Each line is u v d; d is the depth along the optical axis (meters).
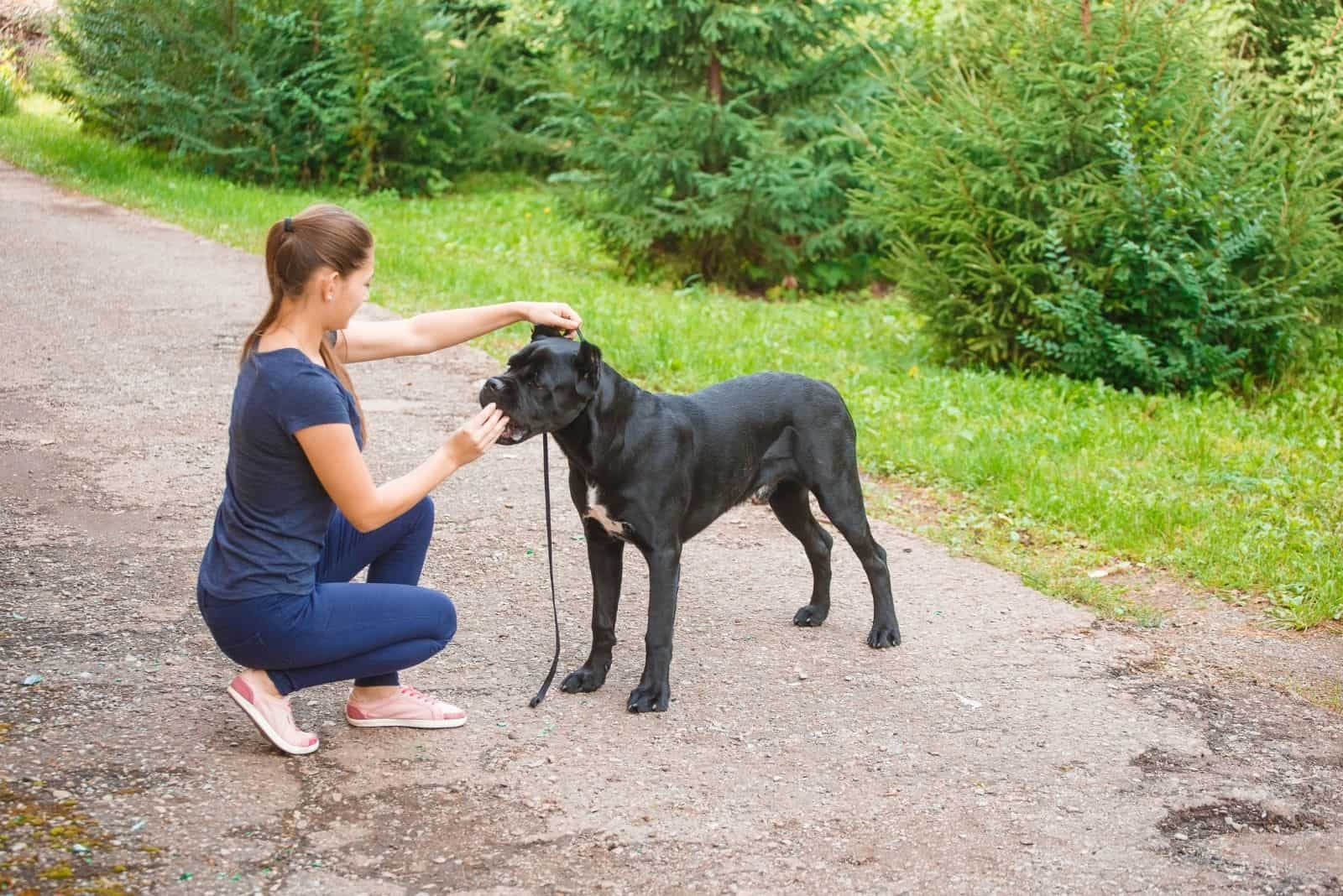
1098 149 8.92
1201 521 5.90
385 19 16.97
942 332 9.55
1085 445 7.24
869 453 6.89
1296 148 9.03
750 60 12.85
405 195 17.97
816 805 3.33
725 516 5.95
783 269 13.40
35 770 3.27
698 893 2.90
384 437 6.77
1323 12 11.59
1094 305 8.62
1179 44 8.95
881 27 13.22
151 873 2.84
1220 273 8.38
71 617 4.33
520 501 5.93
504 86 19.20
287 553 3.15
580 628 4.53
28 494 5.61
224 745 3.49
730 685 4.11
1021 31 9.26
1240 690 4.20
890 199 9.67
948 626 4.70
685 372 8.55
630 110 13.05
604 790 3.37
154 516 5.41
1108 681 4.24
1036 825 3.27
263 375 3.06
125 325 9.02
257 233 12.90
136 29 16.94
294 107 17.14
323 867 2.93
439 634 3.49
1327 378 9.05
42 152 16.66
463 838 3.09
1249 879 3.03
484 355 8.77
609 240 13.30
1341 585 5.07
